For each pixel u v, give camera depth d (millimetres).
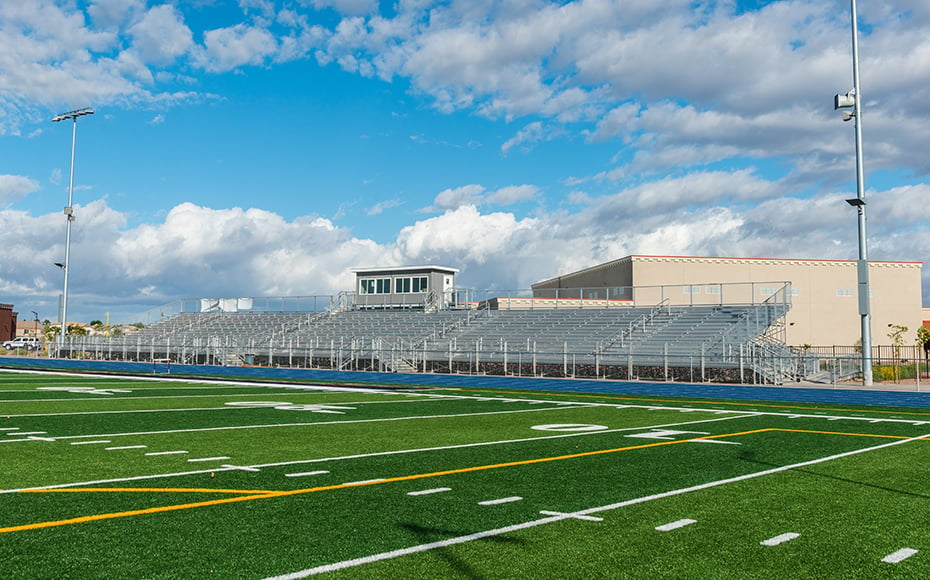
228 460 9234
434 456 9664
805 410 16922
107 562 4895
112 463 8891
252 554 5105
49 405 16562
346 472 8414
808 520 6180
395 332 40969
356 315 46344
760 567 4891
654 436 11867
